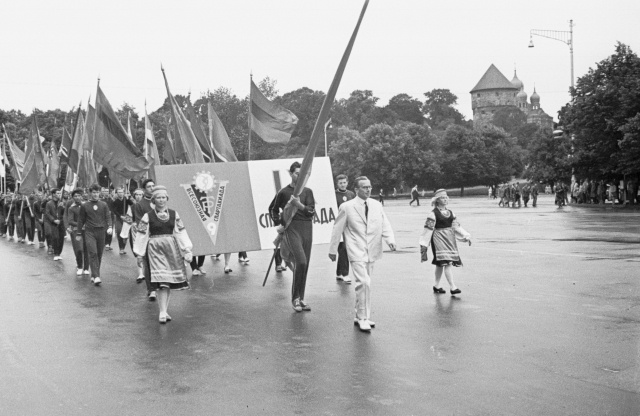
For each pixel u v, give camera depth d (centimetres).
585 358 680
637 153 4209
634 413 521
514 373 632
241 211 1350
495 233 2358
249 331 845
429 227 1065
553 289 1114
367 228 853
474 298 1043
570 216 3453
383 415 525
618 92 4397
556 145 5784
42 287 1283
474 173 10112
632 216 3322
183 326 887
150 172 2152
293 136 10856
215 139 2298
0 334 853
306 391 590
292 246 978
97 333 852
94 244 1313
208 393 590
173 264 907
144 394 591
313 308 995
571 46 5284
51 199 2047
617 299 1010
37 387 618
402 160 9619
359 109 12794
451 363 671
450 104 15375
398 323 869
